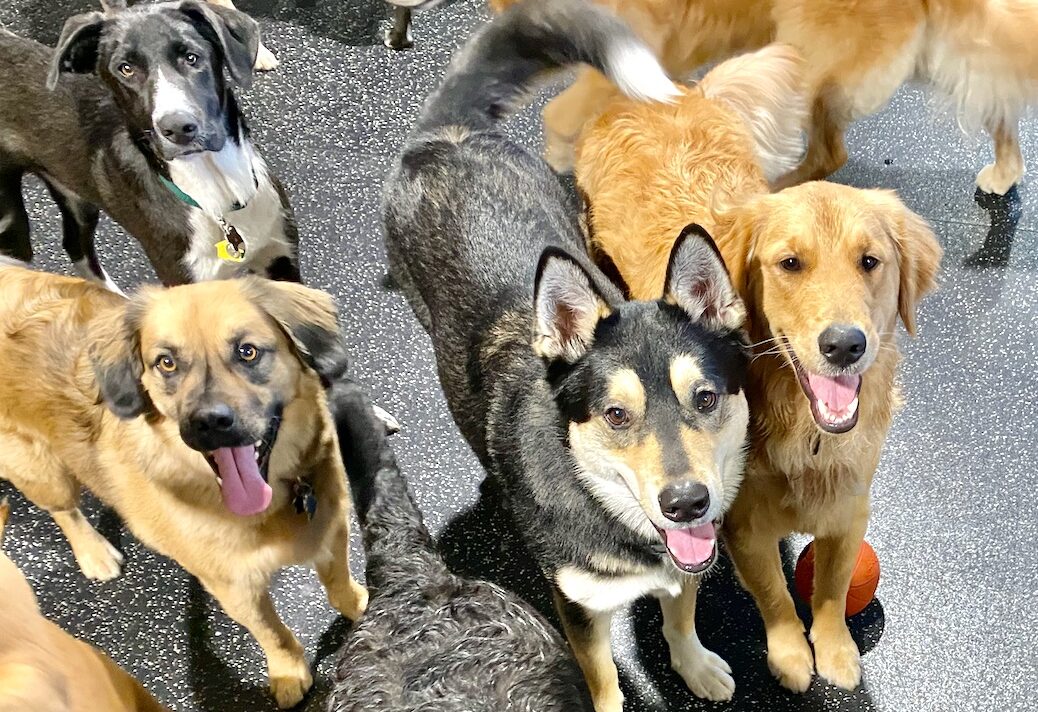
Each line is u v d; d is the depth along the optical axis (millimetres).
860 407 1107
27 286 1220
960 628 1312
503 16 1358
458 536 1406
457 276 1245
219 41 1370
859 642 1311
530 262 1215
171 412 1109
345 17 1919
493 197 1276
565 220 1319
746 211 1133
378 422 1185
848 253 1065
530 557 1386
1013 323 1537
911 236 1113
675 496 995
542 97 1801
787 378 1107
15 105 1454
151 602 1374
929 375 1498
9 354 1194
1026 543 1362
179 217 1427
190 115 1327
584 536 1096
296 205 1704
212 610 1365
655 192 1305
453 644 1027
